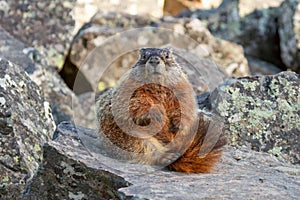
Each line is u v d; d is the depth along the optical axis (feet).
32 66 99.19
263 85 73.92
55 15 119.65
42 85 97.50
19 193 60.80
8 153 61.82
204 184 54.24
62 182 55.77
